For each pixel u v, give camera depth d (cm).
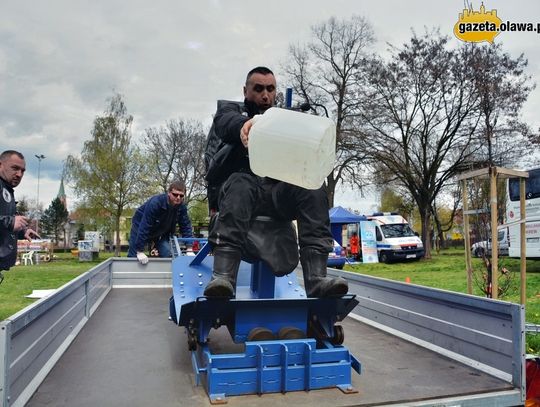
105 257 3055
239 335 267
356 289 447
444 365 288
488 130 1513
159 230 674
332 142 238
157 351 318
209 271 338
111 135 2612
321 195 290
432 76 2266
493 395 237
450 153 2402
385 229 2248
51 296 270
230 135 280
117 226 2644
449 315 305
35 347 243
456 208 3005
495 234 542
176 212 673
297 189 284
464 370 277
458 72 2192
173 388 246
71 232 6406
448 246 4978
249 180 283
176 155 3575
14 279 1306
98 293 502
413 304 348
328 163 237
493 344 265
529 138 2119
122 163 2586
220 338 355
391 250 2159
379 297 400
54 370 274
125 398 231
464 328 290
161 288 628
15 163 377
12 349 200
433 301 322
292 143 230
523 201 554
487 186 673
